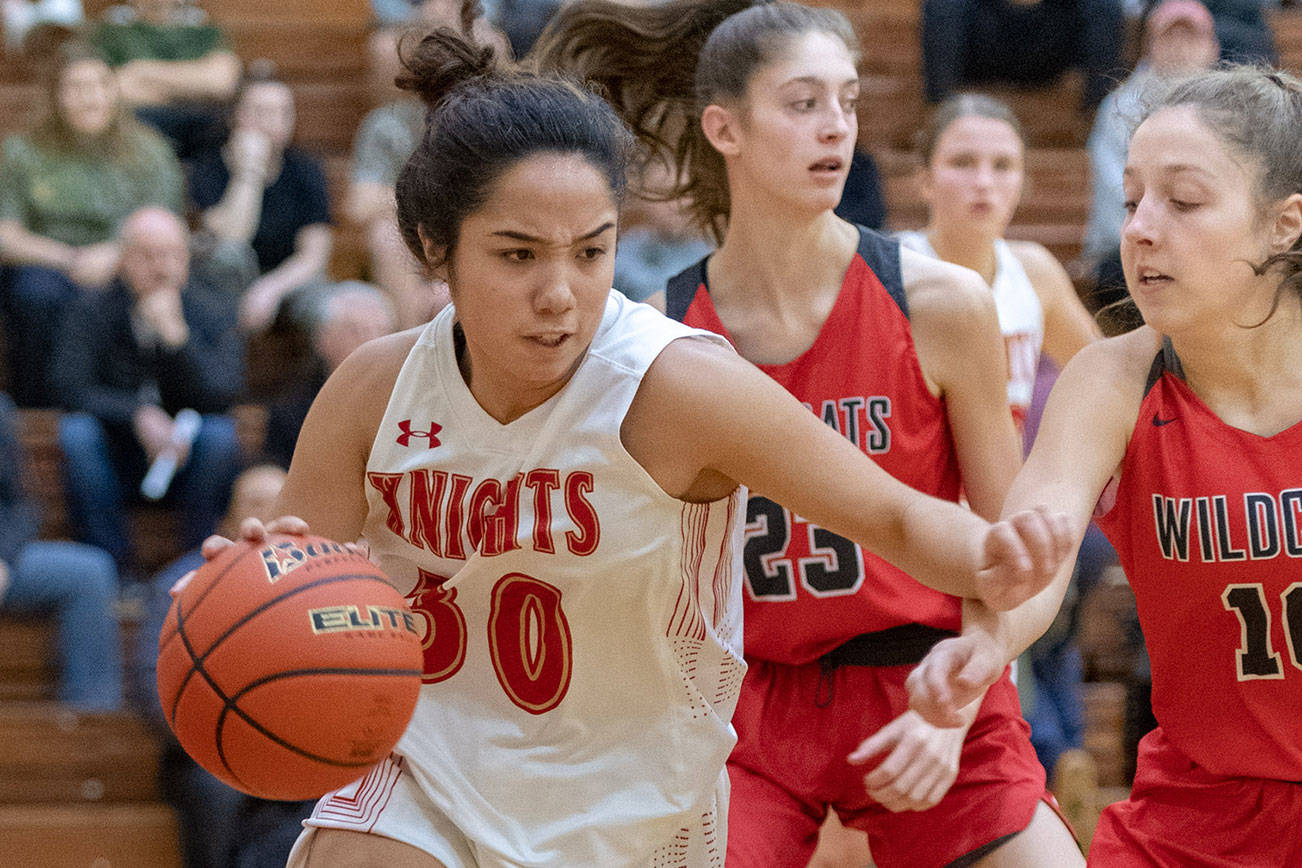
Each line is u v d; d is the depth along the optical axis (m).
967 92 18.97
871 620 6.98
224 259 15.87
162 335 14.30
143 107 18.08
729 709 5.64
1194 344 5.61
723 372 5.05
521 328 4.75
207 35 19.05
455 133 4.73
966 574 4.57
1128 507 5.82
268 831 11.67
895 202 18.52
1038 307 10.77
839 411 7.14
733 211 7.36
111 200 16.16
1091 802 11.20
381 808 5.29
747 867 6.78
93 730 13.16
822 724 7.08
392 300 15.51
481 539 5.22
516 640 5.32
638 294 14.96
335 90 19.73
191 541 13.89
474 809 5.29
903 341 7.09
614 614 5.24
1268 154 5.38
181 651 4.79
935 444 7.22
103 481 13.83
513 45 17.52
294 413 13.17
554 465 5.13
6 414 13.39
